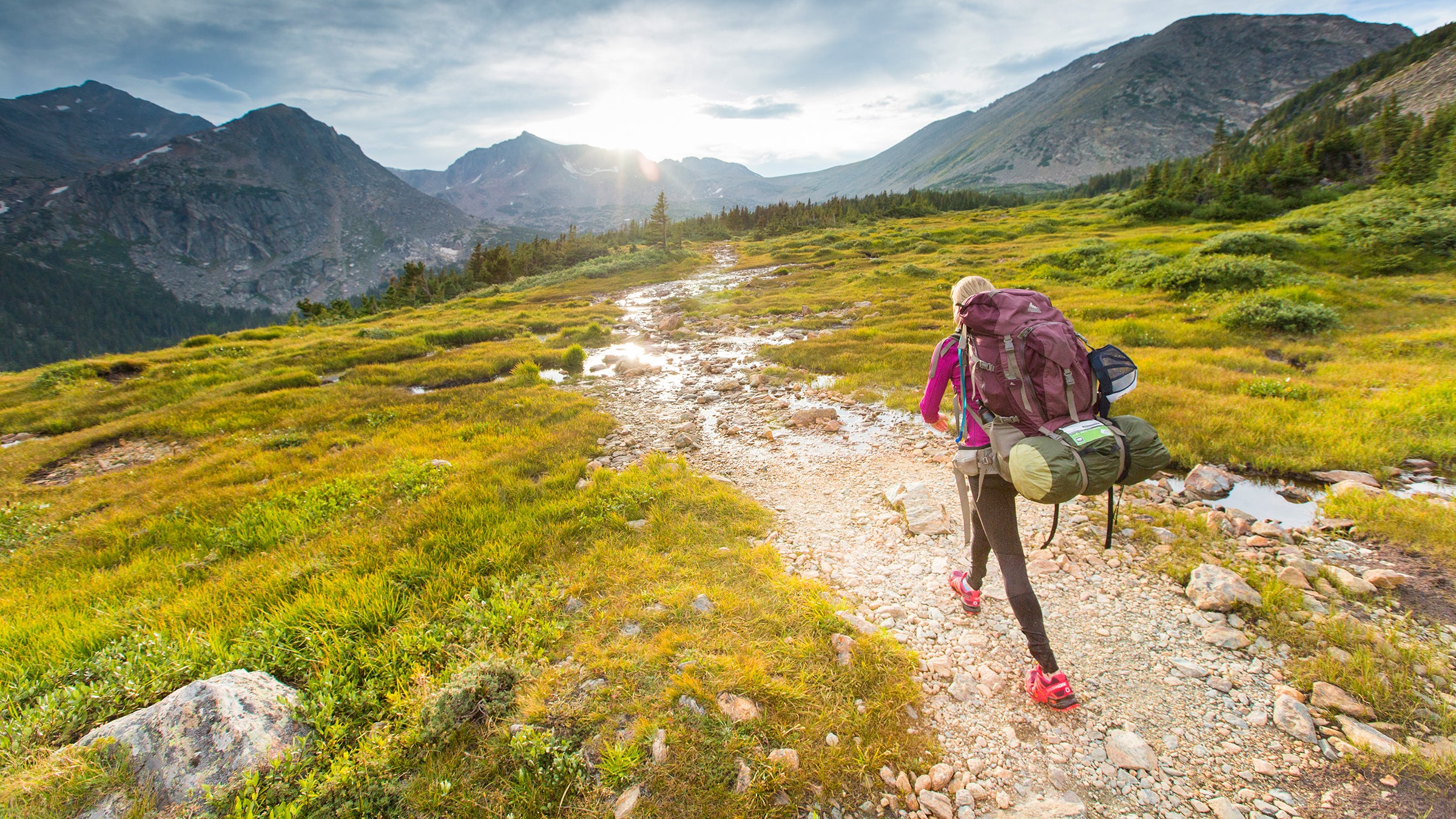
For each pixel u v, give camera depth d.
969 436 3.64
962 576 4.61
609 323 24.02
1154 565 4.93
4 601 5.24
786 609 4.33
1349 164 62.94
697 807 2.80
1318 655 3.73
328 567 5.20
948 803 2.91
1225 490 6.30
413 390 14.16
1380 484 6.13
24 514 7.76
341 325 33.56
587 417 10.55
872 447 8.53
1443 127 47.00
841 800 2.91
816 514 6.41
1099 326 15.24
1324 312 13.34
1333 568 4.62
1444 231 20.44
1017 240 48.84
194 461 9.85
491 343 20.73
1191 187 61.88
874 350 14.72
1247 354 11.92
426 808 2.83
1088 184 178.50
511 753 3.09
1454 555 4.58
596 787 2.92
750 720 3.24
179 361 19.55
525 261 74.56
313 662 3.83
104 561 6.15
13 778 2.63
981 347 3.34
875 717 3.38
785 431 9.52
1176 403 8.73
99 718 3.30
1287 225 28.64
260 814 2.73
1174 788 2.99
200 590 5.05
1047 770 3.11
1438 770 2.83
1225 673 3.73
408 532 5.88
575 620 4.28
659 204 67.75
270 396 13.65
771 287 32.84
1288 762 3.07
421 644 3.99
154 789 2.75
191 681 3.69
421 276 73.19
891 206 112.38
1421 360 10.34
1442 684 3.38
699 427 10.05
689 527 5.86
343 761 3.01
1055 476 2.95
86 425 13.62
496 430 10.10
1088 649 4.04
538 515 6.17
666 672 3.63
